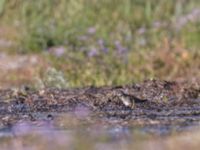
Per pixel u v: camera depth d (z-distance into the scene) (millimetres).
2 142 20062
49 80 31078
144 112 23688
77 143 19484
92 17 40906
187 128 21156
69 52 36781
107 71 33312
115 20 40594
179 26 38625
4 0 43688
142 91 25984
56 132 21172
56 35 39250
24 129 21781
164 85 26578
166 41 36812
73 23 40344
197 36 37531
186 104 24766
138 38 37969
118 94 25344
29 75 34094
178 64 34312
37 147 19234
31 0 43469
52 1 43250
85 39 38094
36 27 40406
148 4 41594
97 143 19422
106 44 37000
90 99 25250
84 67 33750
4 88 28938
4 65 35750
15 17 42594
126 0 42156
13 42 39562
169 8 41688
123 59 34750
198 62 34375
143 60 34625
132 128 21359
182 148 18531
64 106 24750
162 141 19453
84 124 22172
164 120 22438
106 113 23656
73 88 27359
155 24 39250
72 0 42812
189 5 41469
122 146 18953
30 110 24516
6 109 24750
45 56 36719
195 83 27125
